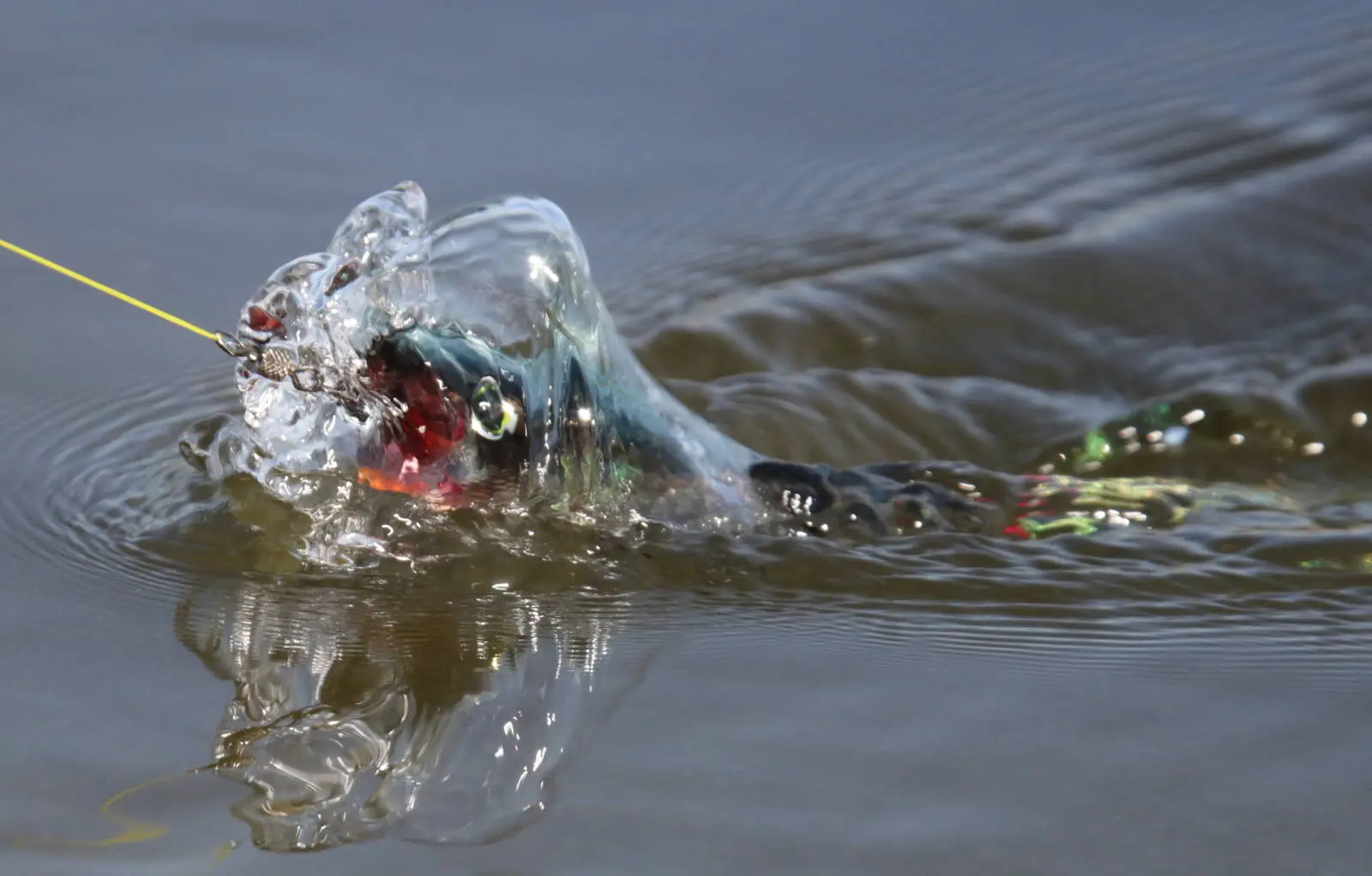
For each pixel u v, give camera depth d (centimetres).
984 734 1407
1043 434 2206
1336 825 1273
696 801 1302
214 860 1234
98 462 1967
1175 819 1282
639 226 2614
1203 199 2728
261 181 2597
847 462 2158
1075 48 3136
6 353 2205
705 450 1898
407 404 1762
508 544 1759
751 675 1512
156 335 2261
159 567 1719
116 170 2609
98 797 1309
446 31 3047
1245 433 2183
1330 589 1703
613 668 1525
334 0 3130
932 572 1733
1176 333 2442
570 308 1827
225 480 1898
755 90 2934
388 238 1762
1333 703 1462
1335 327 2434
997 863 1227
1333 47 3145
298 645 1559
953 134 2897
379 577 1702
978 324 2444
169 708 1443
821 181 2752
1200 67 3088
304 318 1708
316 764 1360
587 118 2825
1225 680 1509
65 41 2948
